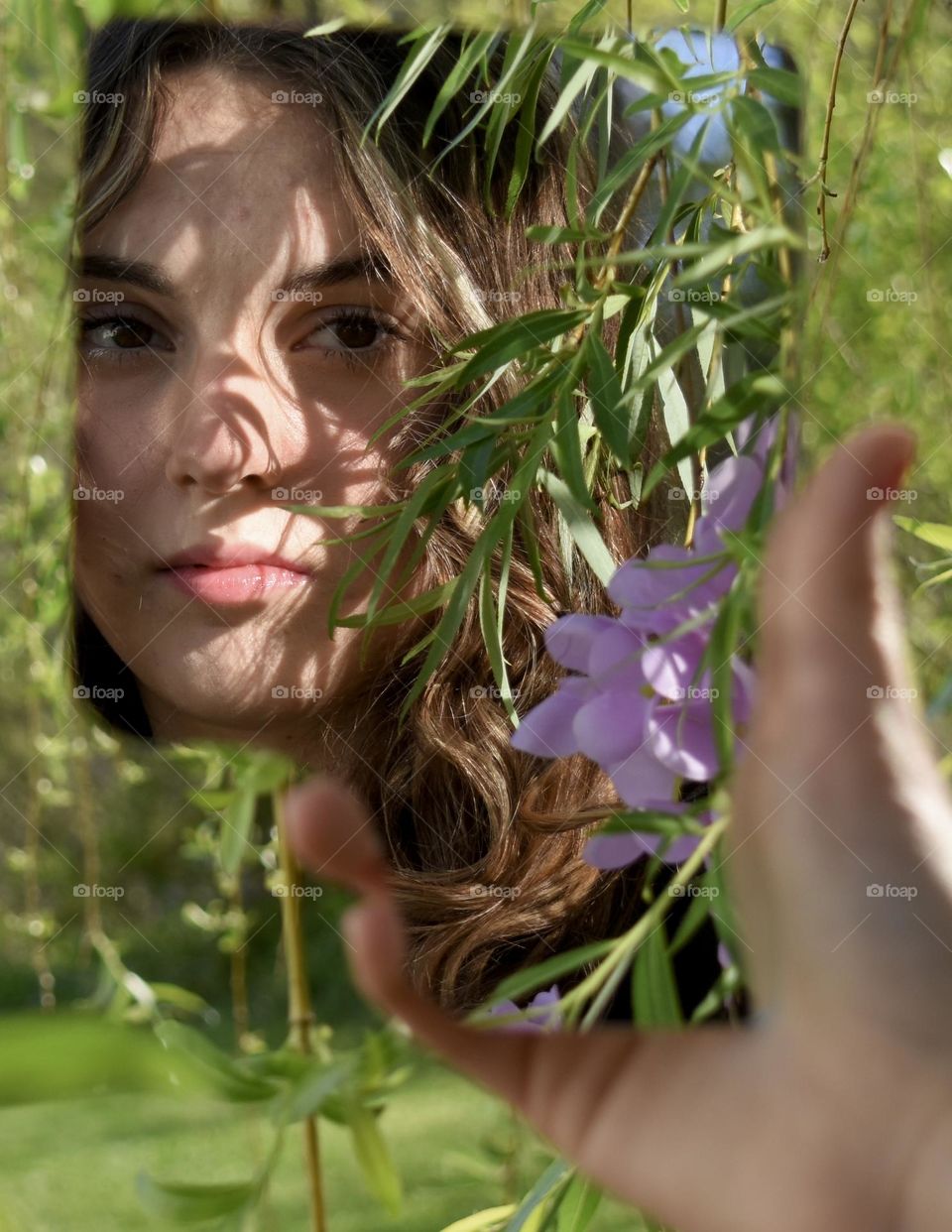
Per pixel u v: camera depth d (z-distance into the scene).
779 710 0.28
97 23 0.64
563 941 0.62
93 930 0.79
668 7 0.65
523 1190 0.54
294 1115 0.29
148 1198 0.31
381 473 0.63
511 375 0.64
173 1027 0.30
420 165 0.64
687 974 0.56
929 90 0.80
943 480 0.77
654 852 0.36
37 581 0.79
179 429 0.62
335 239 0.62
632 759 0.38
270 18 0.64
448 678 0.64
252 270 0.62
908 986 0.27
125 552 0.63
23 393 0.81
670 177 0.53
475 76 0.65
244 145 0.63
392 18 0.65
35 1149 1.25
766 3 0.52
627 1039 0.29
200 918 0.88
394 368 0.63
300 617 0.63
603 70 0.55
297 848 0.24
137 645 0.63
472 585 0.50
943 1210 0.25
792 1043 0.27
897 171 0.82
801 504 0.29
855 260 0.79
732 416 0.42
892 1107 0.26
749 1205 0.26
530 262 0.66
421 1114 1.08
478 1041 0.28
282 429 0.62
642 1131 0.28
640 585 0.39
